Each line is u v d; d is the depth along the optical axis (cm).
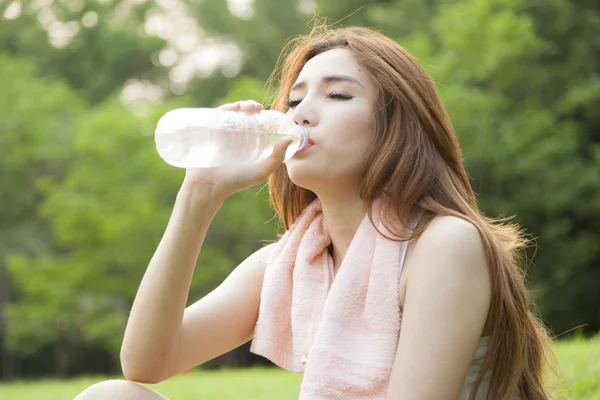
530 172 1866
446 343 183
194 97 2845
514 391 200
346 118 200
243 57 2861
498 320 192
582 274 1914
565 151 1862
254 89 1986
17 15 3008
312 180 203
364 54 206
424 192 201
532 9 2094
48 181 2109
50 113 2291
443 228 190
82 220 1980
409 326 186
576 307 1934
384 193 201
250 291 233
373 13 2278
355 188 206
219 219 2083
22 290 2183
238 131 199
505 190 1942
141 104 2284
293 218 239
